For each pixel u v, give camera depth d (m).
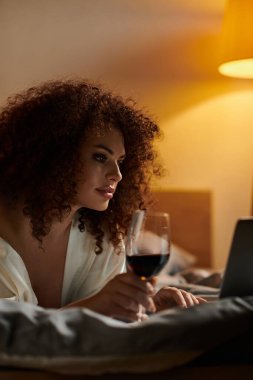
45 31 3.49
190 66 3.60
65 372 0.78
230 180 3.62
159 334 0.77
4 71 3.46
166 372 0.81
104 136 1.37
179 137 3.61
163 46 3.58
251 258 0.89
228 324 0.80
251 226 0.88
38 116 1.40
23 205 1.39
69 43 3.51
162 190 3.56
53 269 1.46
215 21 3.58
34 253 1.43
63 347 0.76
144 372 0.79
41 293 1.47
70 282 1.49
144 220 1.02
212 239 3.61
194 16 3.57
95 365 0.77
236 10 2.96
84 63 3.53
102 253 1.51
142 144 1.55
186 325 0.78
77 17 3.52
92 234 1.50
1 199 1.40
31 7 3.47
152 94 3.59
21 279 1.32
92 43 3.54
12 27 3.46
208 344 0.79
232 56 2.98
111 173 1.37
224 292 0.90
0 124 1.48
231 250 0.89
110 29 3.54
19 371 0.79
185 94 3.61
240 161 3.62
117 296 1.03
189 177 3.61
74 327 0.79
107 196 1.38
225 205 3.63
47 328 0.78
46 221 1.37
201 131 3.62
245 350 0.83
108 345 0.77
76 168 1.35
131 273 1.03
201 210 3.58
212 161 3.62
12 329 0.79
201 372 0.81
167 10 3.56
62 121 1.36
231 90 3.61
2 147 1.41
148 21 3.57
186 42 3.59
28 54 3.48
